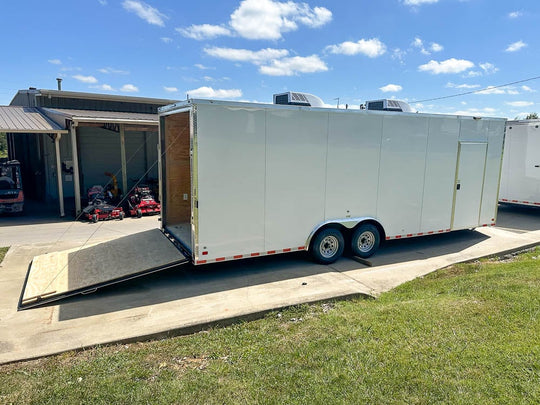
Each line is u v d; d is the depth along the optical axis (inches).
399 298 217.6
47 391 126.0
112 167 699.4
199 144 222.7
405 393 122.6
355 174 279.0
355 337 160.1
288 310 194.5
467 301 192.7
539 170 477.4
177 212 311.7
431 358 141.3
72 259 260.5
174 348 158.4
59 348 155.0
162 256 248.7
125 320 191.3
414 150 303.3
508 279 226.7
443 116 313.7
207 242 233.0
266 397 122.3
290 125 249.3
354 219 284.8
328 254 286.5
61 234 395.9
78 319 192.4
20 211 499.5
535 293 197.6
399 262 296.4
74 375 135.9
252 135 237.3
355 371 134.8
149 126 556.7
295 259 298.8
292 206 258.2
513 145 505.7
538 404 115.1
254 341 162.9
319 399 120.6
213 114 224.4
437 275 263.6
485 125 340.2
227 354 152.9
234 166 234.4
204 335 170.7
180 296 223.9
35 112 609.0
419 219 316.8
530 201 490.0
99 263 249.3
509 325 163.9
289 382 130.0
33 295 211.9
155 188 620.1
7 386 129.3
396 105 338.3
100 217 479.8
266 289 235.9
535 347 144.8
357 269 277.6
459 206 338.0
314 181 263.3
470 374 130.8
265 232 251.4
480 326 164.6
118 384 129.9
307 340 160.2
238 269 273.6
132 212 507.8
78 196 491.8
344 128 269.3
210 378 133.4
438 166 318.7
